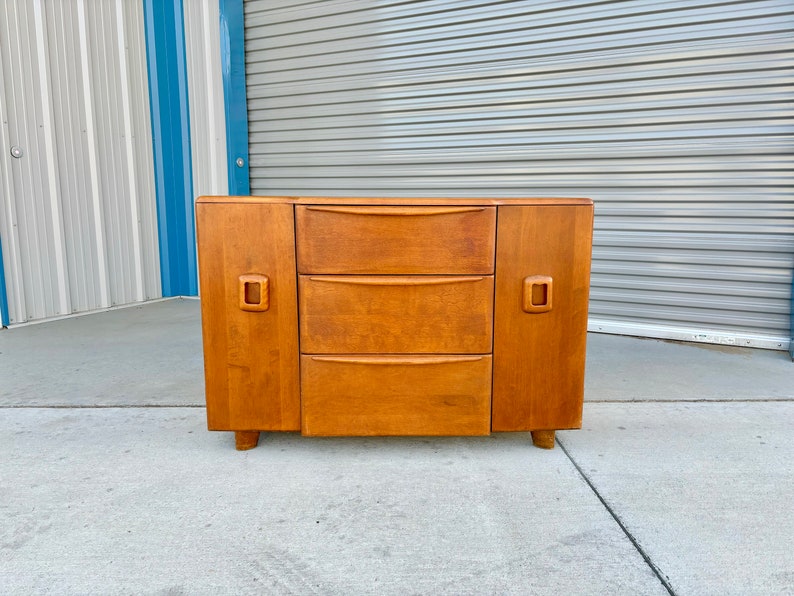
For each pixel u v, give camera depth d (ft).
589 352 11.27
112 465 6.42
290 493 5.78
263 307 6.47
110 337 12.82
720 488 5.85
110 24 15.74
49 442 7.06
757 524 5.16
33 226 14.21
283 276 6.47
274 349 6.59
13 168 13.64
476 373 6.63
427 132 13.78
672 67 11.32
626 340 12.29
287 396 6.69
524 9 12.34
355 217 6.36
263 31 15.42
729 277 11.57
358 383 6.63
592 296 12.97
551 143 12.62
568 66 12.18
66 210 14.99
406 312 6.53
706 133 11.28
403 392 6.65
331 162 15.08
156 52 16.88
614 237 12.48
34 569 4.50
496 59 12.80
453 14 13.03
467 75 13.14
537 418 6.75
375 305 6.51
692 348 11.58
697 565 4.56
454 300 6.51
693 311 12.01
